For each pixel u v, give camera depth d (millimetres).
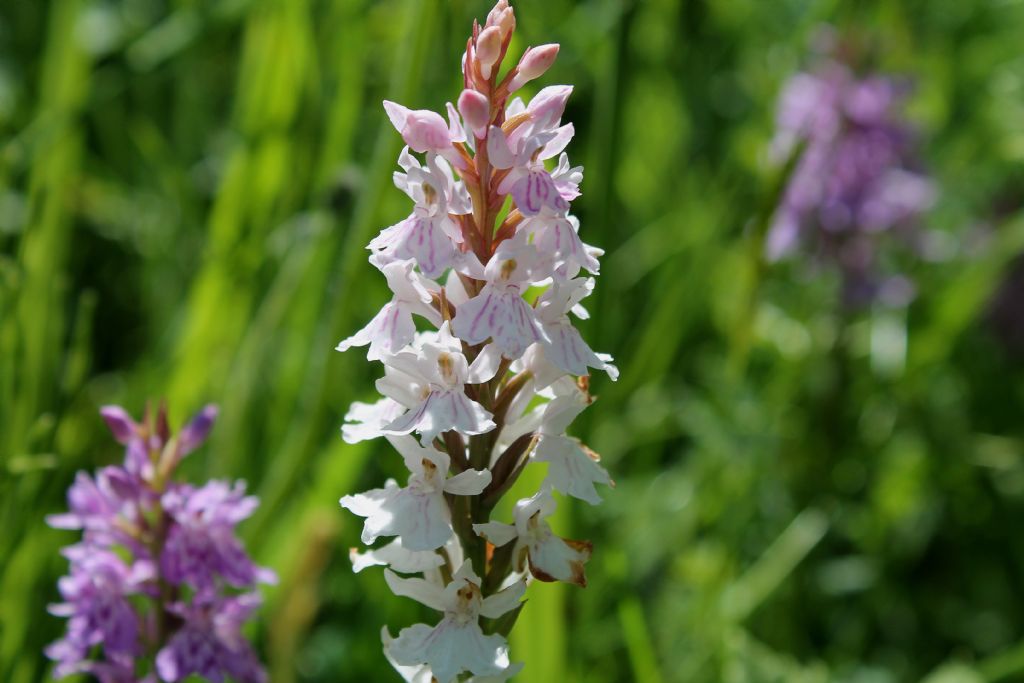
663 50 721
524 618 441
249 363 537
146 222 680
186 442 437
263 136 556
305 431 485
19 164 581
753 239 602
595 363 372
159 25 683
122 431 434
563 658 446
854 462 654
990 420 707
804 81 705
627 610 461
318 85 572
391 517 370
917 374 670
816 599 599
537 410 379
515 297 367
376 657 504
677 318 601
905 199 714
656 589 567
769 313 689
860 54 703
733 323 635
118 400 595
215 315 537
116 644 425
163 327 661
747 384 663
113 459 572
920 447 647
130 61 635
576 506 465
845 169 700
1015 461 646
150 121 725
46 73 619
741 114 808
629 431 613
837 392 652
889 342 682
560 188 371
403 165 368
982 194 840
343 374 568
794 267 712
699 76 807
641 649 462
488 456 376
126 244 705
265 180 559
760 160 626
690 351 704
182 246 662
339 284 482
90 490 432
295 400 556
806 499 631
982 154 825
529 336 365
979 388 717
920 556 638
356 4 599
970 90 853
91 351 698
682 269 623
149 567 429
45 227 529
